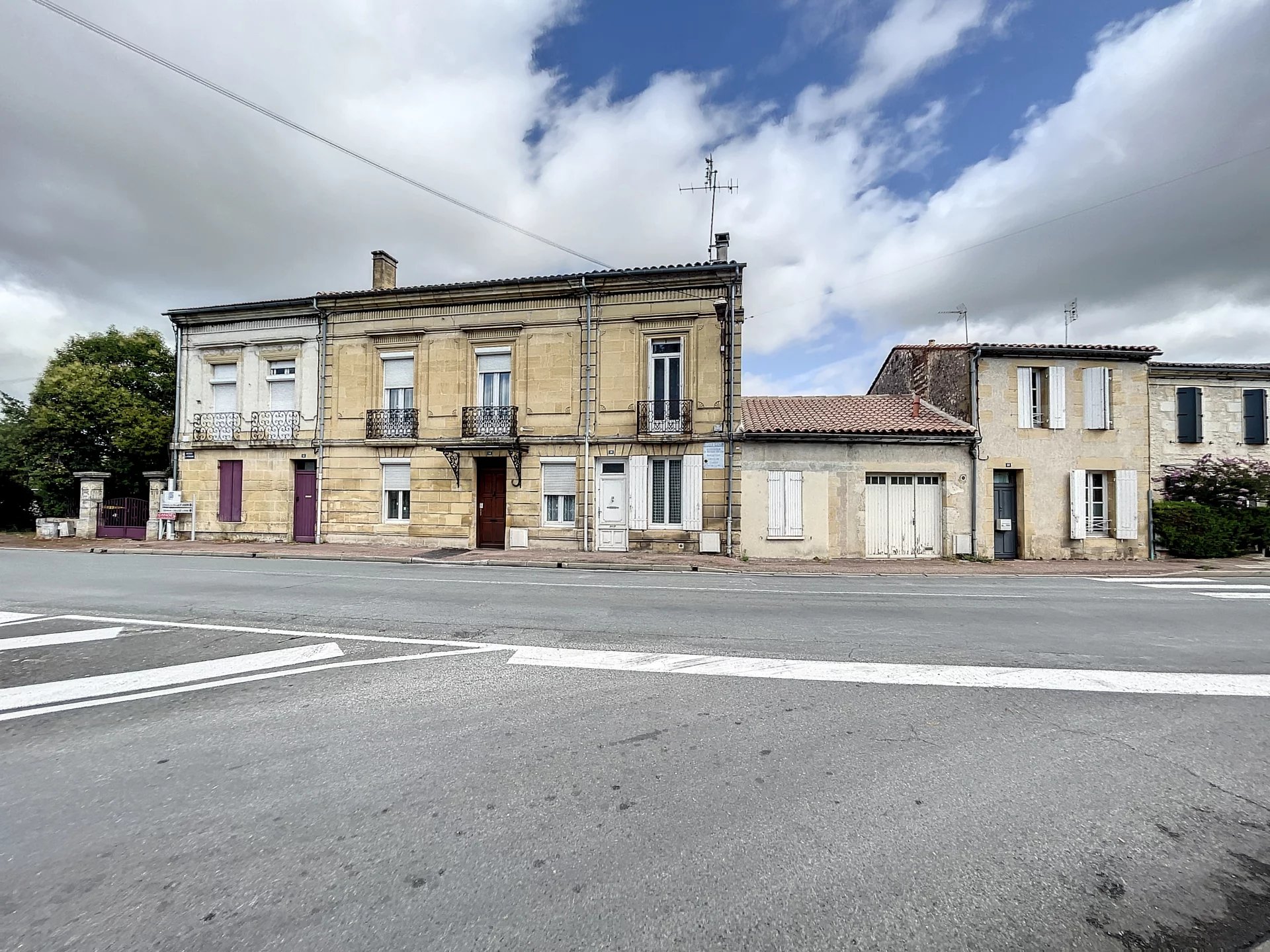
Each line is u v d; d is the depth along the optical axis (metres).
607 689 4.21
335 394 16.41
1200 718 3.69
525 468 15.14
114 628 6.12
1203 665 4.85
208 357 17.45
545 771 2.99
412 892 2.10
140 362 23.98
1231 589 9.44
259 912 2.00
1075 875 2.20
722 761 3.09
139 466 22.17
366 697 4.06
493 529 15.66
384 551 14.59
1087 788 2.84
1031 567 12.70
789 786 2.84
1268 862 2.29
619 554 14.02
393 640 5.64
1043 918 1.98
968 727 3.54
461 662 4.87
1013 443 14.51
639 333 14.80
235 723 3.61
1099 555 14.36
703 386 14.44
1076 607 7.59
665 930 1.92
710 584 9.98
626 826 2.50
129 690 4.20
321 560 13.39
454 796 2.75
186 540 17.09
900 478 14.49
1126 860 2.29
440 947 1.85
